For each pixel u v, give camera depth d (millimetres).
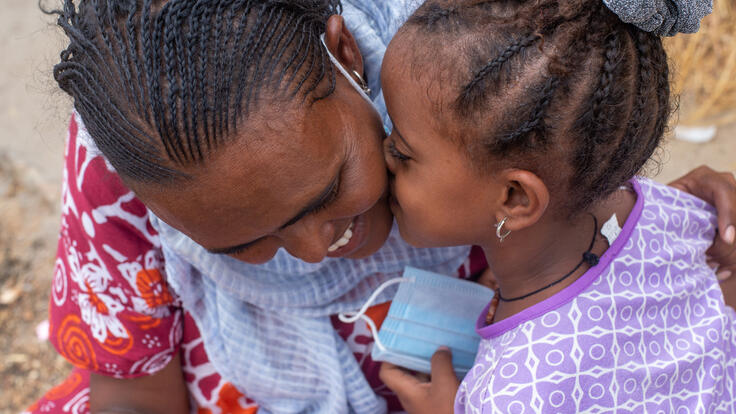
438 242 1386
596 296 1357
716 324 1506
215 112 1046
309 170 1116
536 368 1308
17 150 3744
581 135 1181
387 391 1779
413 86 1211
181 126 1051
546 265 1384
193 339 1731
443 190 1272
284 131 1084
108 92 1073
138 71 1042
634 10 1113
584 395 1313
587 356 1318
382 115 1431
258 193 1111
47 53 3822
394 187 1346
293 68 1092
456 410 1463
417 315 1610
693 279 1521
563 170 1221
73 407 1789
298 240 1238
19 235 3488
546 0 1149
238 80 1051
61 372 3174
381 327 1631
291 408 1727
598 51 1147
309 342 1619
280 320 1638
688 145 3420
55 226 3488
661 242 1479
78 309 1601
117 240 1504
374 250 1474
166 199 1130
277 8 1087
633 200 1489
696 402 1434
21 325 3281
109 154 1140
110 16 1047
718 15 3740
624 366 1354
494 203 1276
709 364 1465
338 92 1193
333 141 1145
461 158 1229
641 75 1195
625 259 1405
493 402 1310
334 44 1205
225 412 1823
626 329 1368
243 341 1643
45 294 3342
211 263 1501
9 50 4164
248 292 1562
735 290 1776
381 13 1445
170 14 1016
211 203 1119
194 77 1035
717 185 1730
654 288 1430
